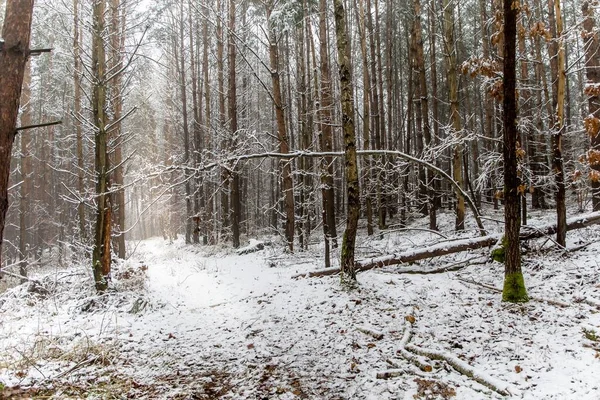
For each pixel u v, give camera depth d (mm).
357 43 26594
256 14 17094
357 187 8766
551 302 6758
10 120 4188
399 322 6715
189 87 31344
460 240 10219
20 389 4809
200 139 24562
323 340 6309
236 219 18688
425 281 9000
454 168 12836
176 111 31531
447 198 23875
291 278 10617
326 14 14836
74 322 7887
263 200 34469
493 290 8008
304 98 16438
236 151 10844
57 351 6227
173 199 32875
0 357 5867
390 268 10297
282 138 13789
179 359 5988
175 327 7562
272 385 4914
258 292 9727
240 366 5590
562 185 9039
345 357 5605
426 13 21766
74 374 5414
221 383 5074
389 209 22688
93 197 9391
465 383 4590
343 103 8711
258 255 15477
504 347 5402
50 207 29031
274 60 13727
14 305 9344
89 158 18281
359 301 7797
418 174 17844
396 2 23094
